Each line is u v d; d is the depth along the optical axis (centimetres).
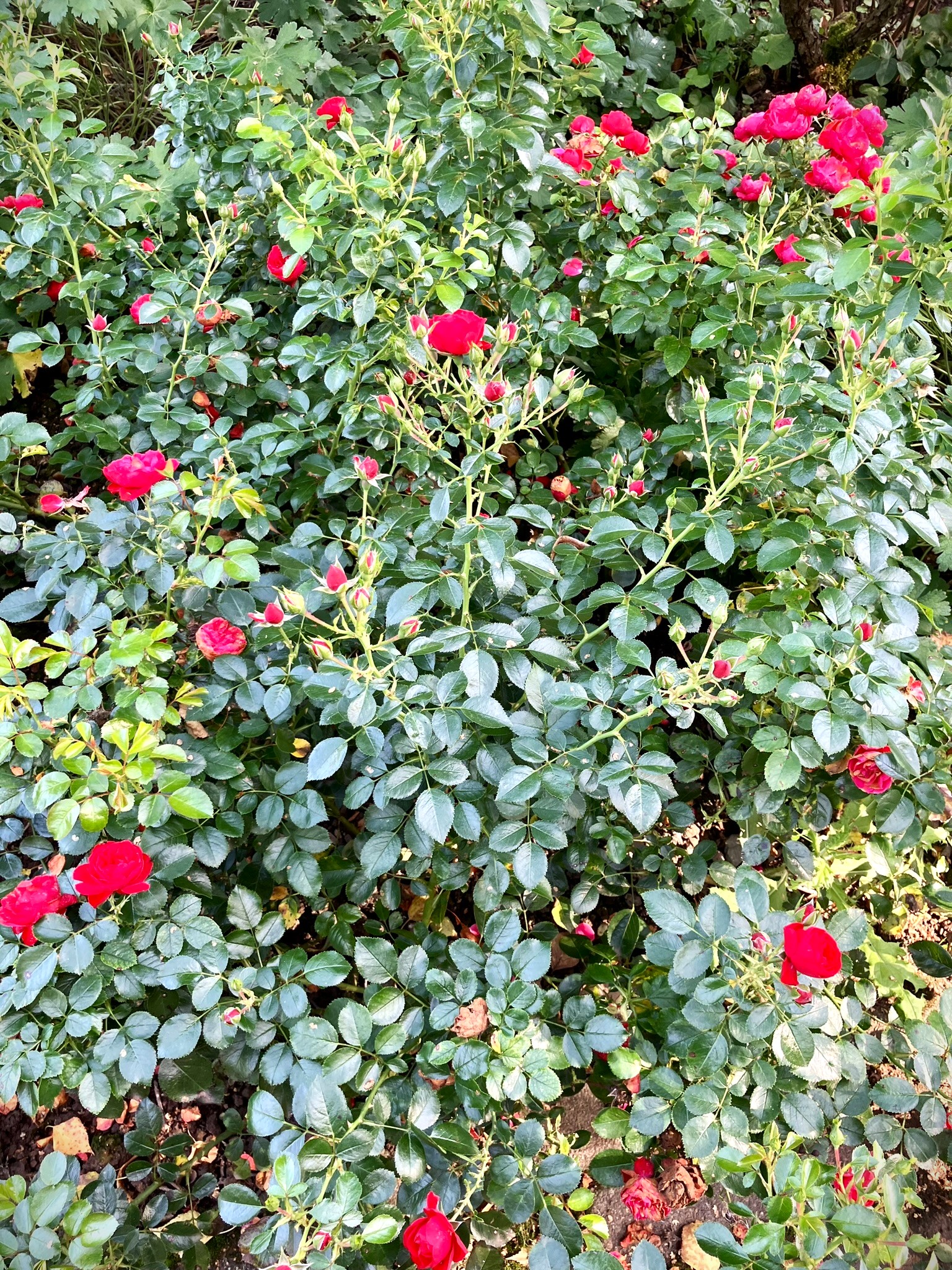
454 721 128
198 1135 175
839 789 163
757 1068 123
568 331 180
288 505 204
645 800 128
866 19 345
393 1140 147
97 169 212
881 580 147
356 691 126
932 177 161
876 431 146
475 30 181
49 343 200
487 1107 125
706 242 173
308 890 142
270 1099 121
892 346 170
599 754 149
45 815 154
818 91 195
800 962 115
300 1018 130
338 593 121
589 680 154
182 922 134
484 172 179
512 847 130
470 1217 127
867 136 196
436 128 186
